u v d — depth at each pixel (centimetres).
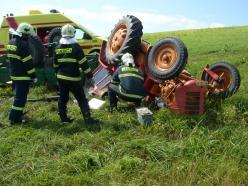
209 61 1124
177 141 475
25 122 561
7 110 631
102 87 683
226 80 613
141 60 618
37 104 662
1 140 492
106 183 388
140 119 531
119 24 660
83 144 477
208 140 460
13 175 411
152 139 478
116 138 490
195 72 905
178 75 560
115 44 646
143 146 454
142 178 397
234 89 600
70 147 475
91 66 792
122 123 536
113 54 646
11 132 521
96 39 993
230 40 1833
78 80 538
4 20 1005
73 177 397
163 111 550
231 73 607
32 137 500
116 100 591
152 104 606
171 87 560
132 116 556
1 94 740
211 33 2331
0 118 590
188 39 2044
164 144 459
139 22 628
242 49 1485
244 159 421
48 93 751
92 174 409
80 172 412
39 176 401
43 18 1008
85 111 541
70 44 533
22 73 545
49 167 423
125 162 417
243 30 2408
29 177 405
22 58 542
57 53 536
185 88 548
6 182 402
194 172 391
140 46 630
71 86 536
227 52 1445
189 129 511
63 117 554
